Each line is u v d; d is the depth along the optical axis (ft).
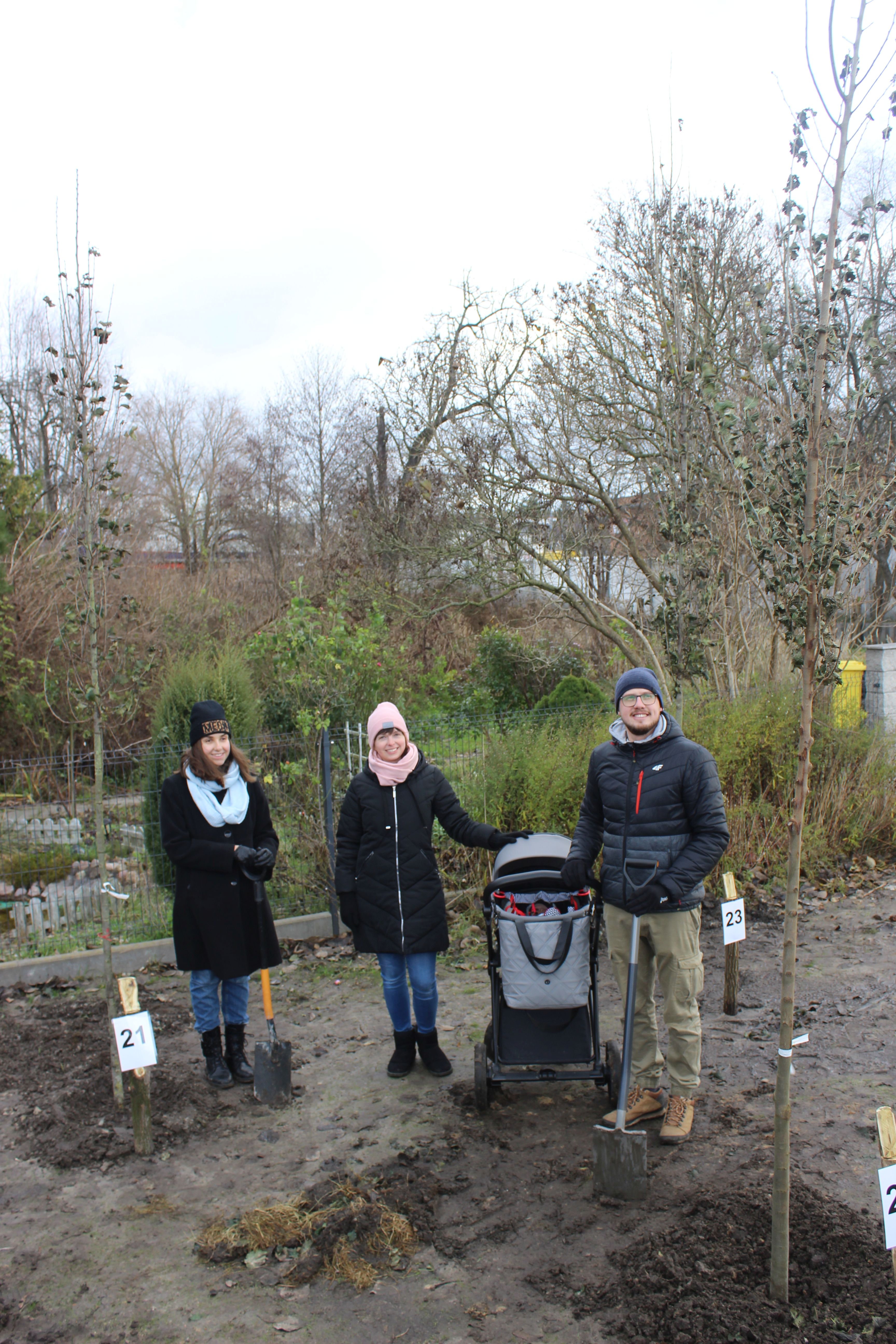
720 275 24.39
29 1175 12.16
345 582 46.57
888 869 24.71
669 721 12.17
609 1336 8.72
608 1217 10.57
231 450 116.37
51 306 13.57
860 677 30.71
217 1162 12.30
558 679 46.37
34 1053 15.65
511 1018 13.14
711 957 19.54
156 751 22.18
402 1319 9.20
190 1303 9.59
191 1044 16.02
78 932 20.95
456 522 35.19
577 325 31.50
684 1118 12.15
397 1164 11.95
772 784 26.63
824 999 16.96
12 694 42.42
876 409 17.25
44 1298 9.75
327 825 21.81
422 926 14.12
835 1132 12.16
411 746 14.42
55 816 28.12
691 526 19.31
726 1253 9.51
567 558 34.47
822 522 8.90
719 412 9.81
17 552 46.03
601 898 12.81
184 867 13.99
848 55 8.43
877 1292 8.81
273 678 35.65
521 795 23.20
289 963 20.01
